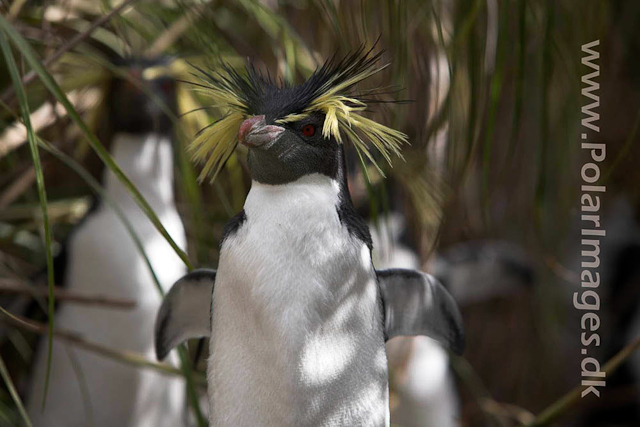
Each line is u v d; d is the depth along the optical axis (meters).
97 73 6.01
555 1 5.09
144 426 5.80
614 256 9.38
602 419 9.25
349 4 4.50
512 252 8.31
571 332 9.41
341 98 3.17
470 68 4.42
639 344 4.28
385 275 3.55
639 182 9.07
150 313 5.64
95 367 5.63
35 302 5.83
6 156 5.93
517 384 9.40
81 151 6.19
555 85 5.73
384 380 3.29
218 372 3.18
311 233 3.12
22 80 3.87
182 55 6.07
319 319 3.06
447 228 8.52
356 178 6.32
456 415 7.17
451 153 4.85
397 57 4.44
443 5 4.90
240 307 3.12
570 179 7.21
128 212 5.79
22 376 6.39
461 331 3.67
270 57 6.11
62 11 5.29
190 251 6.25
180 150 5.75
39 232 6.39
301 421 3.09
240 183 5.72
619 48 7.88
